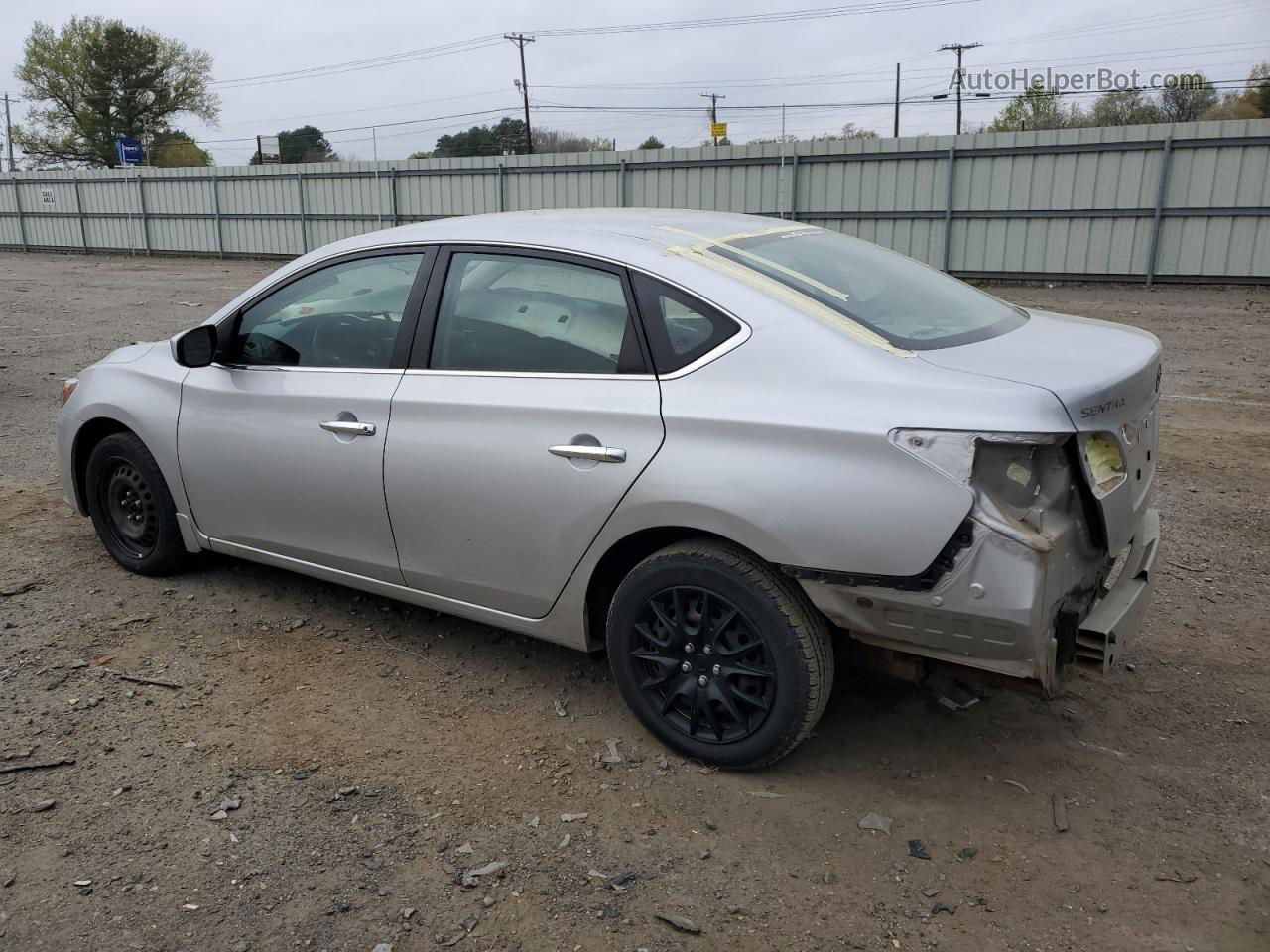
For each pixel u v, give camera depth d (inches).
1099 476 106.5
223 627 165.0
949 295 139.4
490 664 152.8
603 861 107.5
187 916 99.0
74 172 1391.5
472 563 137.5
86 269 1130.7
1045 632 102.6
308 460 150.6
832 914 99.6
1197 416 321.1
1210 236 721.6
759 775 123.3
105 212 1384.1
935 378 105.7
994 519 100.2
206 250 1306.6
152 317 640.4
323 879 104.6
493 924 98.3
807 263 132.3
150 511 179.6
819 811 116.3
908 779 122.6
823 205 847.1
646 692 127.3
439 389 136.6
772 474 109.7
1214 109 1765.5
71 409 185.9
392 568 147.2
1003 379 104.3
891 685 145.6
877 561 104.9
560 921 98.7
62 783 120.6
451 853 108.7
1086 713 137.9
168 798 118.0
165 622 166.6
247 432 158.1
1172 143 714.2
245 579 184.9
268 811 115.7
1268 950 94.9
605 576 130.8
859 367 109.2
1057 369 109.2
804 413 109.0
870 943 95.8
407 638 161.6
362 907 100.4
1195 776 123.0
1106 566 116.2
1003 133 764.6
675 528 121.4
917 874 105.7
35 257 1378.0
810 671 113.9
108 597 176.1
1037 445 100.3
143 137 2817.4
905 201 813.9
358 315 148.8
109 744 129.4
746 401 112.9
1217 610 171.2
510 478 129.6
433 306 140.4
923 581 103.4
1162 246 738.8
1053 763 126.1
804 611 113.8
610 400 121.8
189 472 168.7
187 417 167.2
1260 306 620.7
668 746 127.9
